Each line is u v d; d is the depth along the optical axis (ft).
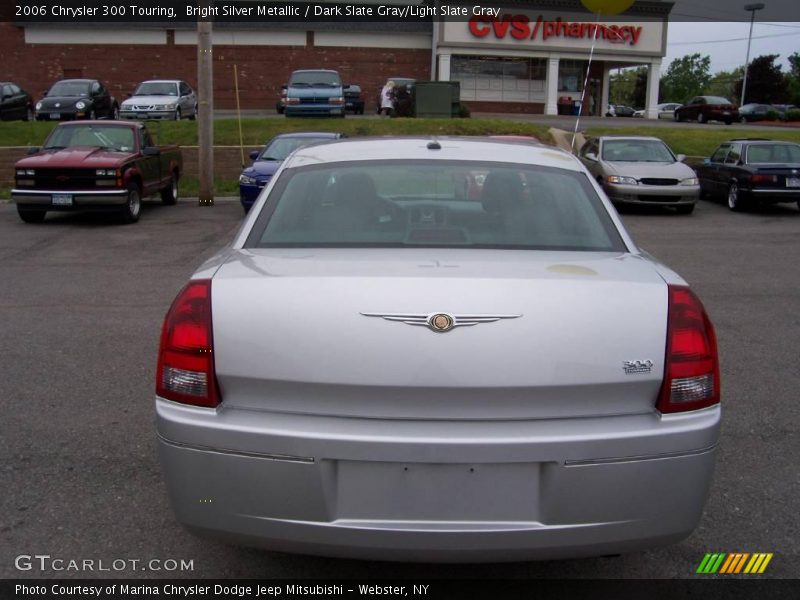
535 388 9.07
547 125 95.71
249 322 9.30
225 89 139.13
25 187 46.21
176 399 9.56
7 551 11.70
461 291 9.15
